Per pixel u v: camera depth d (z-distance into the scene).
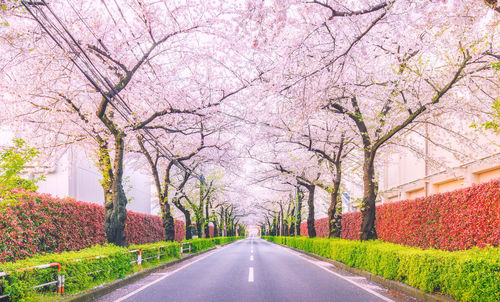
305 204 39.22
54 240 9.92
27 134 12.82
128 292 7.79
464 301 5.46
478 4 6.59
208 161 20.33
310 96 9.69
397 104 11.27
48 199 9.85
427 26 8.37
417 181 20.09
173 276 10.59
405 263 7.55
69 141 13.52
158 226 23.05
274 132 16.69
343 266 12.46
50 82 10.75
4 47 9.44
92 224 12.38
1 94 10.93
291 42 7.82
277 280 9.49
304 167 20.88
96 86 8.76
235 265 13.92
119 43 10.31
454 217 10.12
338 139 16.84
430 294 6.42
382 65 10.94
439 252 7.00
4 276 5.39
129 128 11.62
